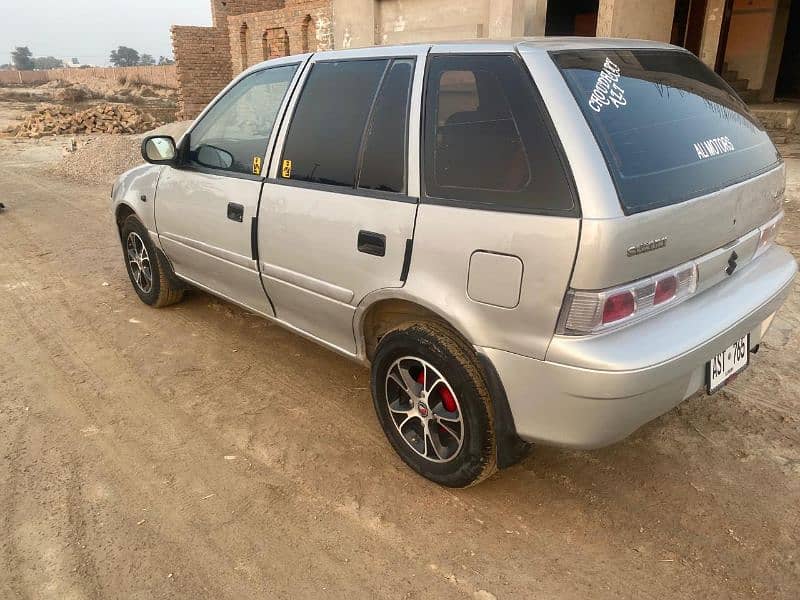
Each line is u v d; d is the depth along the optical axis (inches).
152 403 145.0
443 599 91.1
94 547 101.4
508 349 94.3
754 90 526.3
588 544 100.7
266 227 134.6
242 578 95.3
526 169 91.0
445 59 105.8
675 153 96.0
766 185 110.7
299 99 131.3
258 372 159.0
